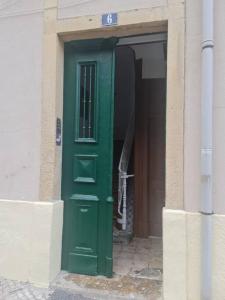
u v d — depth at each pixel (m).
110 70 3.57
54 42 3.49
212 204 2.94
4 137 3.65
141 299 3.09
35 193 3.52
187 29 3.07
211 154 2.91
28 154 3.56
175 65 3.09
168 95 3.11
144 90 5.11
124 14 3.25
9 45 3.66
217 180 2.96
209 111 2.90
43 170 3.49
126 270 3.72
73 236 3.66
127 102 6.12
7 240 3.56
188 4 3.08
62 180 3.70
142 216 5.02
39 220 3.44
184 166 3.05
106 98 3.58
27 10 3.60
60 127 3.63
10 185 3.61
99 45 3.58
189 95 3.05
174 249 3.03
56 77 3.50
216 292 2.92
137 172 5.08
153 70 5.08
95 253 3.59
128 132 5.47
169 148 3.09
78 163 3.67
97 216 3.60
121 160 5.08
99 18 3.33
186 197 3.03
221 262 2.91
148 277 3.54
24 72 3.60
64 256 3.68
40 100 3.53
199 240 2.97
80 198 3.64
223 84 2.96
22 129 3.59
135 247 4.54
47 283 3.38
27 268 3.48
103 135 3.59
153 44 4.54
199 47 3.03
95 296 3.16
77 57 3.68
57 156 3.56
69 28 3.44
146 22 3.19
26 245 3.49
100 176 3.60
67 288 3.31
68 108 3.70
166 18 3.12
